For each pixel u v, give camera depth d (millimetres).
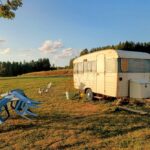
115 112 10938
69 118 9969
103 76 13086
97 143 6898
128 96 12250
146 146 6535
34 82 29047
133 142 6906
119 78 11984
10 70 95250
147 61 12922
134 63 12430
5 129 8617
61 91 19234
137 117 9883
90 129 8305
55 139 7348
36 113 10922
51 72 57250
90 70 14469
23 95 10211
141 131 7977
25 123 9312
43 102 14266
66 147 6680
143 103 12219
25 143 7051
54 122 9352
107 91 12766
